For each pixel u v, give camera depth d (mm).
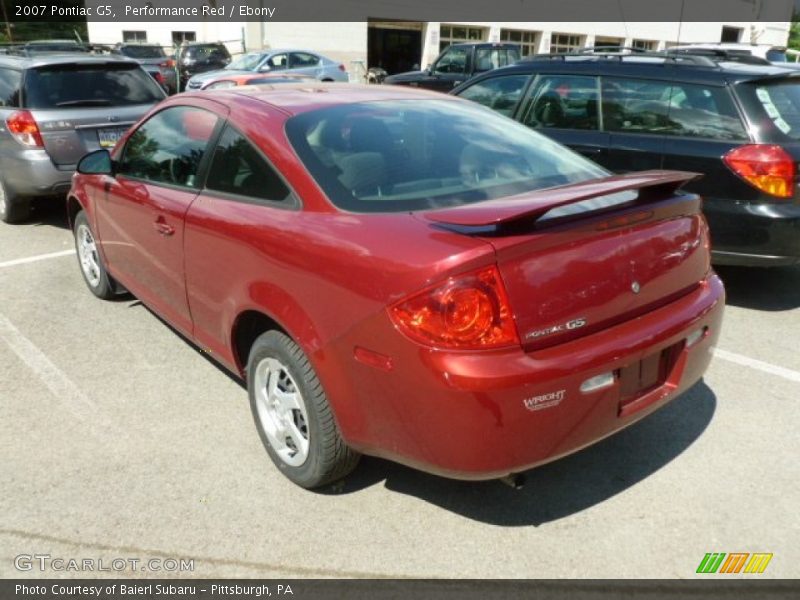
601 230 2598
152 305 4180
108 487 3104
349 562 2688
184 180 3674
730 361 4320
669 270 2844
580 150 5598
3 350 4438
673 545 2773
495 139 3395
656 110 5250
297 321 2779
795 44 36688
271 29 21938
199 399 3859
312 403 2836
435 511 2969
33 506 2973
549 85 5953
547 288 2453
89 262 5250
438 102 3664
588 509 2980
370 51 24078
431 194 2889
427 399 2400
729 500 3031
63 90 6883
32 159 6703
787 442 3449
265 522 2895
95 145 6938
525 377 2363
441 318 2342
